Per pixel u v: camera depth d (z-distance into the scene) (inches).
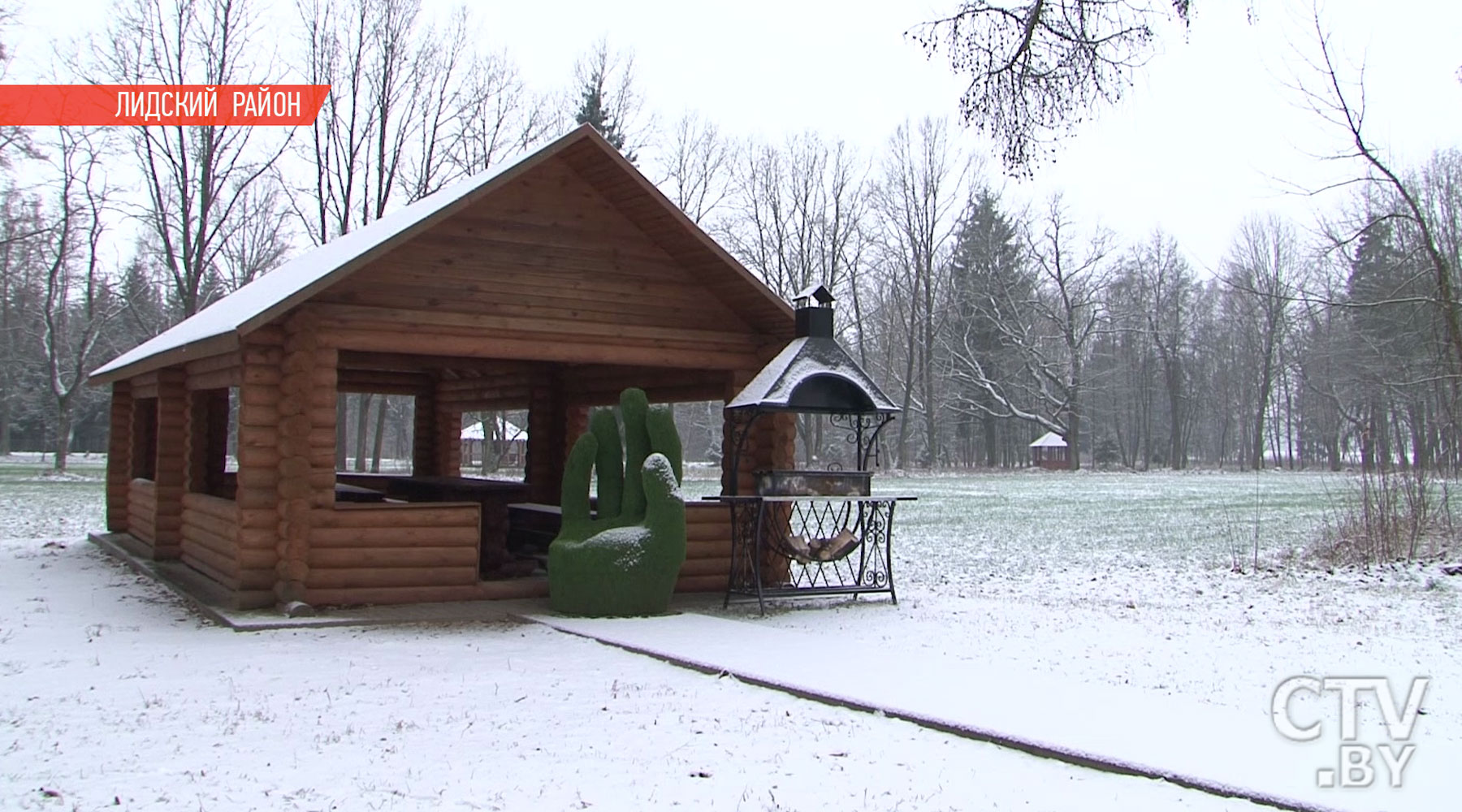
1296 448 3093.0
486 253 446.9
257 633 378.0
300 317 412.8
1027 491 1409.9
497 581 490.0
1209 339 2770.7
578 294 464.1
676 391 574.6
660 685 301.6
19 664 324.8
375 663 328.8
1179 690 300.0
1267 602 469.7
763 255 1972.2
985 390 2409.0
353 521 422.9
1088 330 2364.7
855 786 213.2
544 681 305.6
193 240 1416.1
